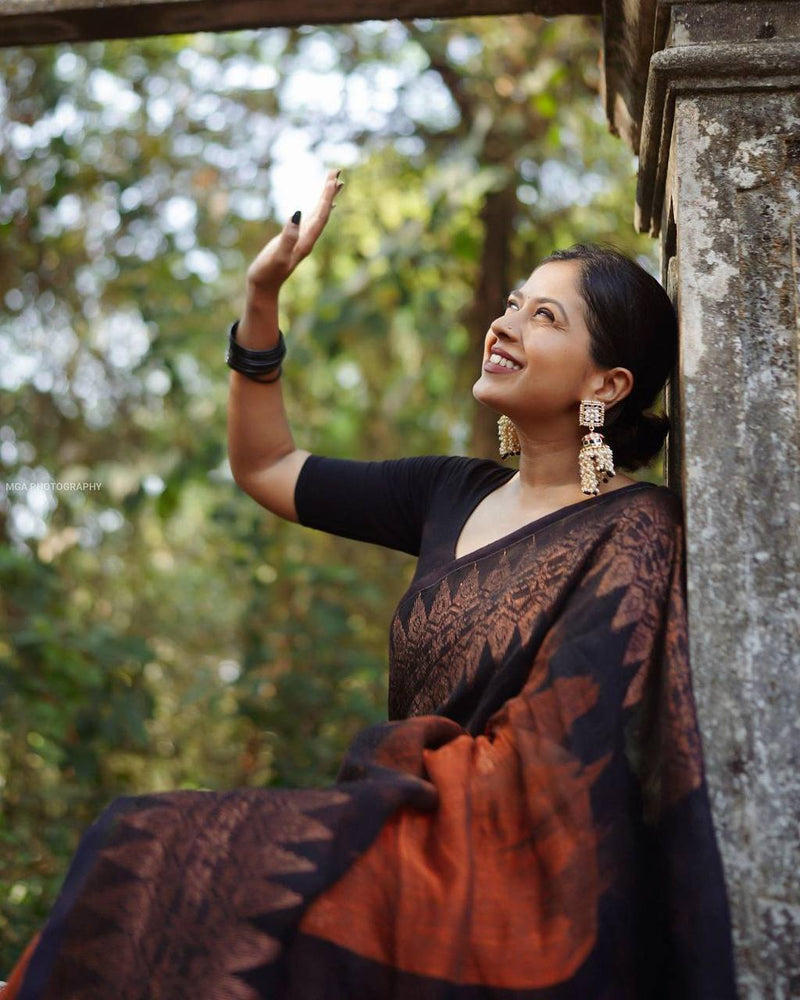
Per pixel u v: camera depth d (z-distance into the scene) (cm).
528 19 479
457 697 196
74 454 521
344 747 471
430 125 527
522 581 195
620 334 210
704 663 181
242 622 506
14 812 437
